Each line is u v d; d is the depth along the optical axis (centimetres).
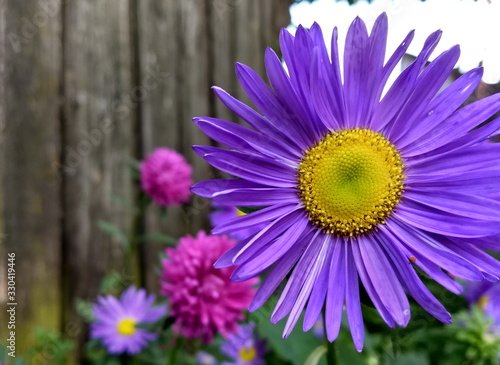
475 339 28
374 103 20
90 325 39
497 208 18
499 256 26
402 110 20
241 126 19
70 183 41
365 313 27
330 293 20
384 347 27
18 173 39
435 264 19
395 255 20
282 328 29
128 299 37
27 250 39
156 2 44
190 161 46
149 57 44
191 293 29
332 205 21
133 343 35
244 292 28
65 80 41
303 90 19
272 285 19
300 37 19
